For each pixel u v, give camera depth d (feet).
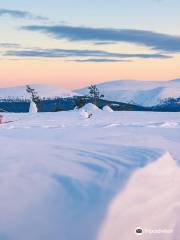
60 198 14.37
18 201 13.84
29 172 17.22
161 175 19.60
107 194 15.15
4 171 17.10
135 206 15.43
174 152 38.86
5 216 12.76
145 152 23.20
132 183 17.02
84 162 19.90
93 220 13.12
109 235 12.95
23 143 24.12
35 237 11.82
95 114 128.06
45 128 68.23
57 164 19.02
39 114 127.54
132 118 105.81
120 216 14.25
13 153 20.72
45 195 14.52
